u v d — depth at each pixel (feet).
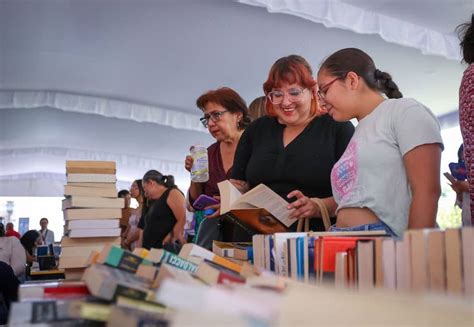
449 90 19.61
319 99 6.47
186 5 15.10
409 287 2.89
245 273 3.21
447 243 2.70
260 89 22.68
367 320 1.62
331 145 6.33
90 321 2.35
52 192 44.50
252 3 12.89
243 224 5.85
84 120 29.66
